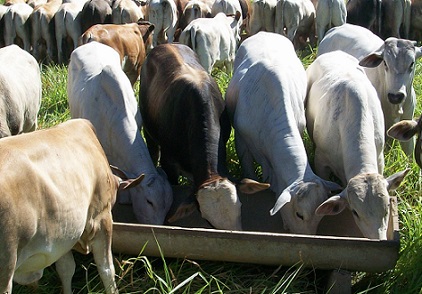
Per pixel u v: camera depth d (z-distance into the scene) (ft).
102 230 16.20
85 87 20.93
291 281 16.58
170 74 20.97
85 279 17.42
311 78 22.16
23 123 22.12
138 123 20.62
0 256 13.64
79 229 15.19
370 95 19.79
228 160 22.11
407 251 17.53
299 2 36.40
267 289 17.12
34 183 14.07
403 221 19.22
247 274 17.65
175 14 35.78
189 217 19.36
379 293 17.10
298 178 18.40
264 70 20.35
